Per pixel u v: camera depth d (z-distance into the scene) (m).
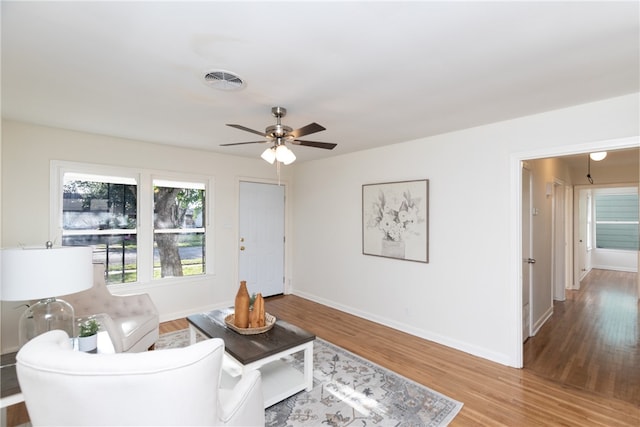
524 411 2.18
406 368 2.81
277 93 2.28
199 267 4.44
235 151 4.43
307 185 5.18
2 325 2.97
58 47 1.67
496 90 2.23
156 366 0.99
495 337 2.96
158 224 4.07
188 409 1.05
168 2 1.29
